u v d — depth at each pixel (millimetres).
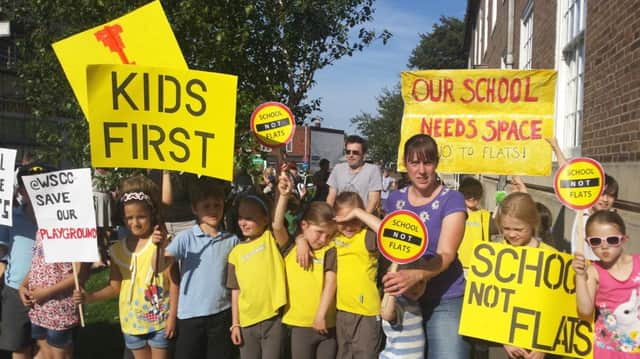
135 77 3891
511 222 3471
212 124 3895
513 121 4809
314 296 3971
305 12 8547
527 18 11570
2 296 4520
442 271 3070
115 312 6562
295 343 4016
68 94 6289
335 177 6406
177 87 3906
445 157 4949
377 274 4238
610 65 5492
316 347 4031
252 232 4035
